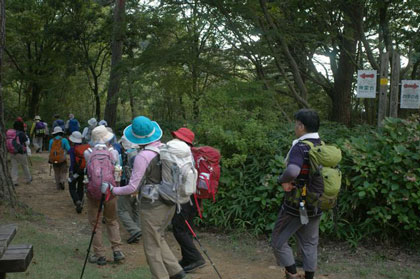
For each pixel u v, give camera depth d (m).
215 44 11.08
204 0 9.91
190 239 5.03
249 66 10.87
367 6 12.75
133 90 11.58
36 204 8.49
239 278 4.84
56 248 5.37
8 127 23.11
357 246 5.78
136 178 3.86
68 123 20.23
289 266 4.11
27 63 28.47
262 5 9.96
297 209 3.97
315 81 14.47
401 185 5.63
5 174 6.61
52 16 27.45
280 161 6.23
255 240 6.18
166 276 3.95
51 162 9.88
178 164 3.87
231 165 6.78
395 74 7.54
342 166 5.90
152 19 14.59
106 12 27.33
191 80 11.36
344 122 14.06
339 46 13.65
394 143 5.93
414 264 5.23
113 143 6.99
